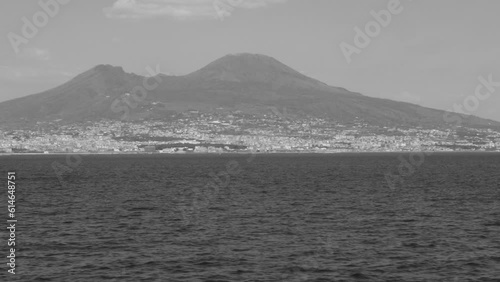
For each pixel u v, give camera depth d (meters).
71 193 139.00
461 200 120.69
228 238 77.94
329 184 164.62
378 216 97.06
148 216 97.25
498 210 104.12
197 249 71.19
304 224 88.75
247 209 105.94
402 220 92.69
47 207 109.88
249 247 72.31
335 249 71.19
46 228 85.38
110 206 111.12
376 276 60.09
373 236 79.25
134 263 64.50
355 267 63.19
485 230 83.56
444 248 72.00
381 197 127.00
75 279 58.78
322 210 104.44
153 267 62.97
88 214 99.69
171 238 77.94
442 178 189.62
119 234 80.62
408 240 76.62
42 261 65.44
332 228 85.31
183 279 58.78
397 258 66.94
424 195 131.38
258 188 151.38
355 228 85.31
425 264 64.44
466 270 62.28
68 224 88.94
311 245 73.44
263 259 66.25
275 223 89.69
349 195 131.62
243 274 60.50
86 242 75.31
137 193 138.50
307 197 127.12
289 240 76.56
